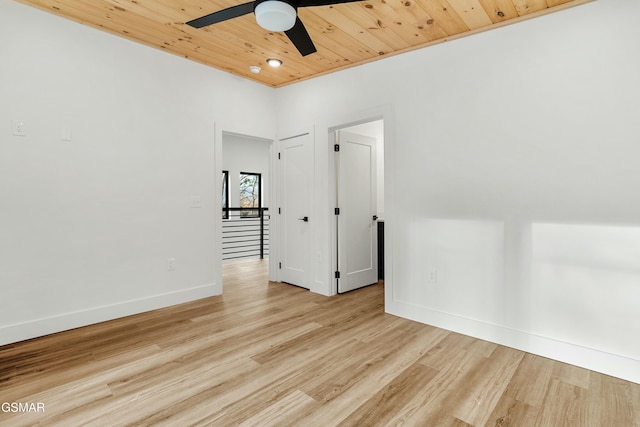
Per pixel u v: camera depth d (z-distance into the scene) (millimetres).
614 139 2109
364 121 3484
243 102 3994
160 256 3328
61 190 2727
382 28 2691
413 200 3023
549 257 2344
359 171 4145
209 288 3727
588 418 1674
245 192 8586
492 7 2354
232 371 2107
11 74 2498
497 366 2195
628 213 2072
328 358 2287
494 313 2582
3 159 2469
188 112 3512
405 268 3088
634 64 2041
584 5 2193
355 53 3197
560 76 2291
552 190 2332
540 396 1861
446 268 2834
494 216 2584
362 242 4195
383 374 2080
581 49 2211
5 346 2451
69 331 2736
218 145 3768
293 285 4270
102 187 2945
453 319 2793
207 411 1708
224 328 2814
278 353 2359
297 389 1911
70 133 2768
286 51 3258
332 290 3824
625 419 1666
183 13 2621
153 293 3279
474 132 2670
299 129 4051
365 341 2570
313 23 2629
